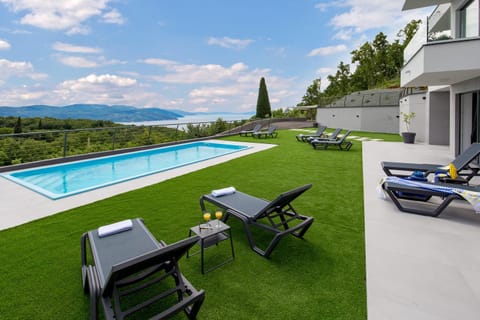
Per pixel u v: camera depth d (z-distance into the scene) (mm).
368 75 48625
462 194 4004
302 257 3148
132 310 1972
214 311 2314
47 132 9344
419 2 9422
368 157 9750
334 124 25109
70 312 2326
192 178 6949
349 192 5594
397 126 20828
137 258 1829
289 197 3365
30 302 2445
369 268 2912
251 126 21781
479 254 3135
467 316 2234
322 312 2293
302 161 9109
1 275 2842
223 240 3336
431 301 2410
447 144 12914
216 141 15445
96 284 2176
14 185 6496
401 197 4918
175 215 4430
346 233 3734
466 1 7805
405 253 3191
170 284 2717
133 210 4691
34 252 3316
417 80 7977
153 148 13016
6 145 8562
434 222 4023
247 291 2572
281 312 2297
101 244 2680
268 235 3775
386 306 2355
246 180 6688
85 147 10844
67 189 7211
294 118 29125
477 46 6027
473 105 8273
